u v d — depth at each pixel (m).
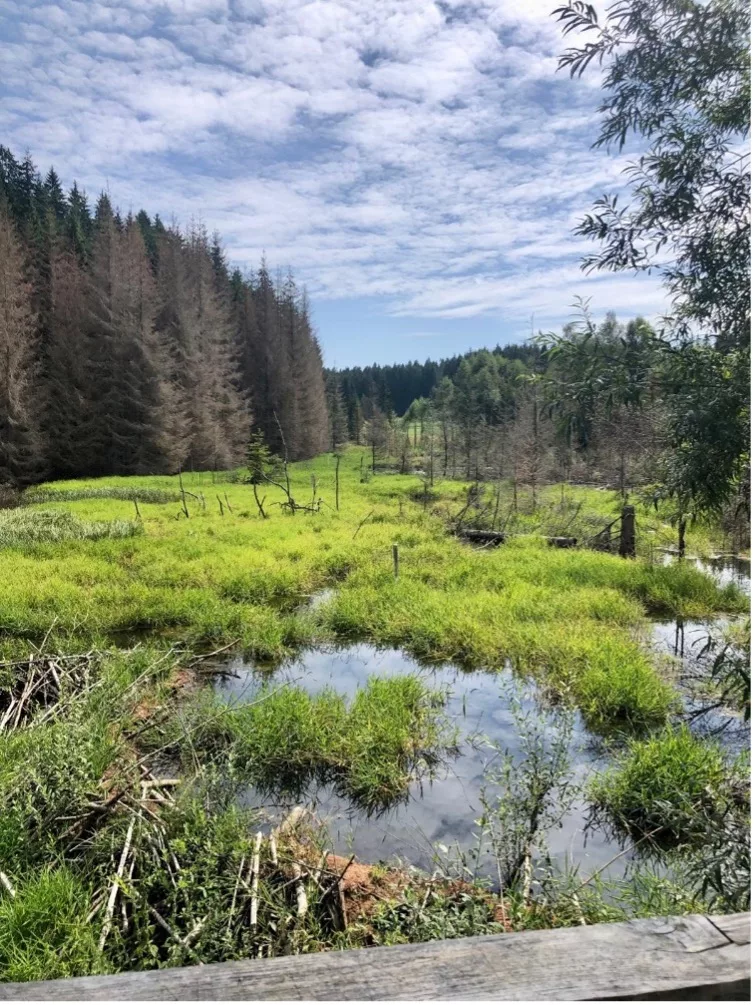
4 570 9.77
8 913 2.68
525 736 4.44
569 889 3.12
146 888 2.98
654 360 2.35
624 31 2.27
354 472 35.31
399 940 2.70
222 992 1.03
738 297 2.28
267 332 47.19
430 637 7.44
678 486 2.43
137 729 4.87
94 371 34.03
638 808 4.07
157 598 8.64
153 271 45.06
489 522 15.99
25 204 42.00
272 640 7.31
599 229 2.47
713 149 2.29
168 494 22.55
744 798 3.81
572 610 8.00
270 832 3.74
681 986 1.02
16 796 3.50
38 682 5.48
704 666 6.62
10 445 28.27
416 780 4.59
